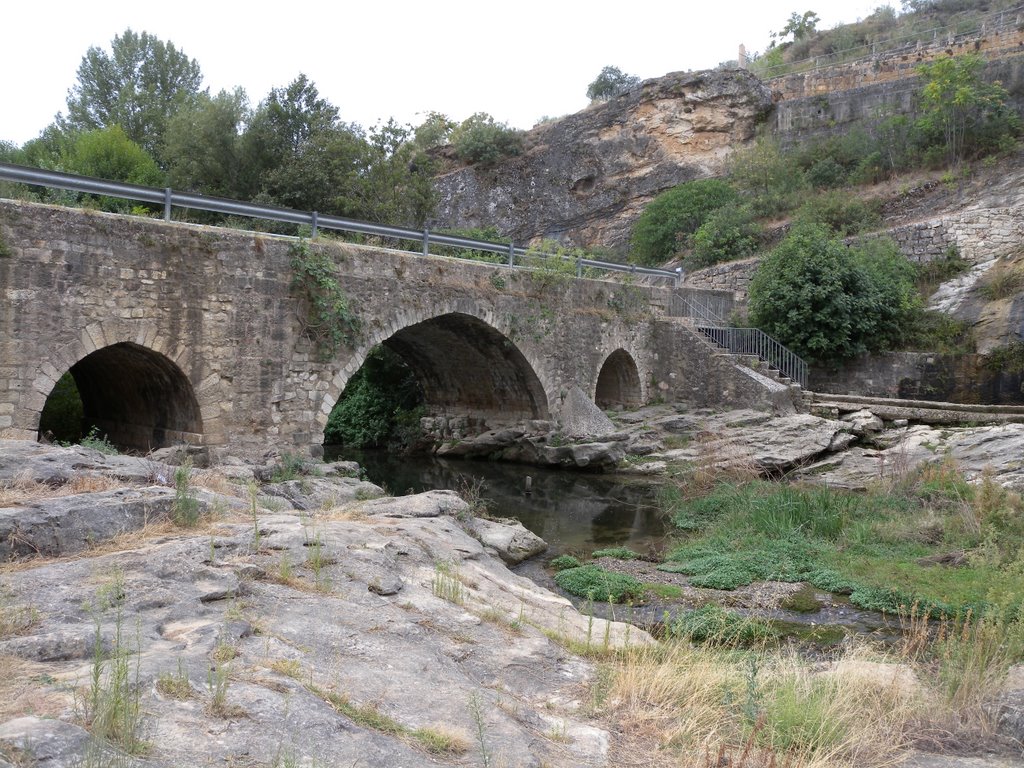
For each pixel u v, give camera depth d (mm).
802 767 4035
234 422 13352
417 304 16625
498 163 40031
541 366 20266
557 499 16312
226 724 3455
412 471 20281
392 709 4094
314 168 25453
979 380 20953
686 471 17234
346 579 6098
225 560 5883
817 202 29750
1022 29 33188
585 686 5051
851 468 16719
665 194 34250
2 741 2844
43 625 4348
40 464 7273
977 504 11406
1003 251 24250
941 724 4934
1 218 10742
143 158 26594
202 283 12891
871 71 35844
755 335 23141
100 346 11711
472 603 6363
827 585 9766
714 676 5328
